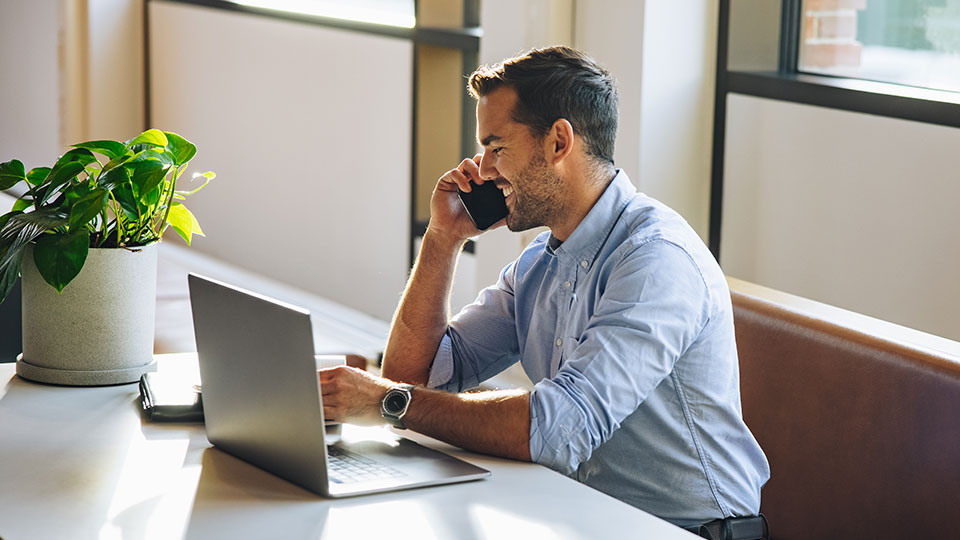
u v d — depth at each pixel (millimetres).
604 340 1852
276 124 5664
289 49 5516
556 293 2125
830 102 3252
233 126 6000
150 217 2123
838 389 2217
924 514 2057
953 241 2998
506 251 4004
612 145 2051
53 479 1651
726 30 3529
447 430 1817
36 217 1992
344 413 1849
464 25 4746
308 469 1613
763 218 3523
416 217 4820
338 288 5352
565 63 2002
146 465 1723
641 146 3545
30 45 6902
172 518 1516
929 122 2996
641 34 3484
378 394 1856
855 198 3240
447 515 1551
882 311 3207
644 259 1912
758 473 2068
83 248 1991
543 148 2002
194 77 6289
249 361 1680
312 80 5379
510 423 1793
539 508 1589
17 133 7074
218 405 1788
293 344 1576
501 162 2041
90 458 1746
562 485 1688
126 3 6715
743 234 3596
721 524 2004
